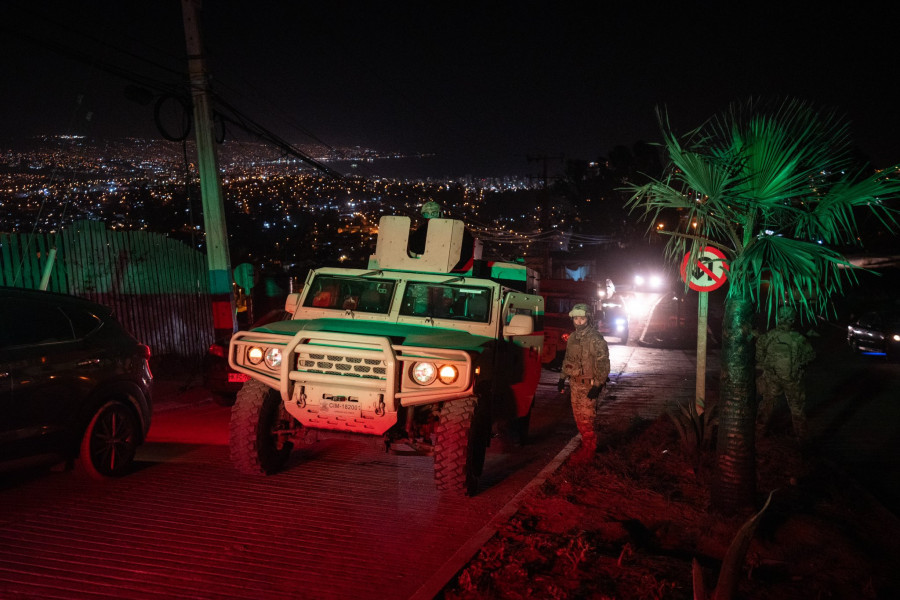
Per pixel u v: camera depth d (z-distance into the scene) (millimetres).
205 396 11594
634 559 4789
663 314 29859
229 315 13055
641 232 52594
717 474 5906
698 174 5254
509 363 7648
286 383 6133
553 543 5004
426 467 7434
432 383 6027
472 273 8266
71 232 11938
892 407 12281
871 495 6770
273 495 6145
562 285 22641
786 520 5820
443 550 5066
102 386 6195
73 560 4527
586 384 7473
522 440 8906
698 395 8297
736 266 5461
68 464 6277
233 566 4590
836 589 4566
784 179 5156
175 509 5641
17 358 5453
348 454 7820
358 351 6035
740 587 4434
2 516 5250
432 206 8430
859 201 5066
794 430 8906
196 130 12711
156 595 4109
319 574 4539
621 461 7488
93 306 6562
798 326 28672
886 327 18953
